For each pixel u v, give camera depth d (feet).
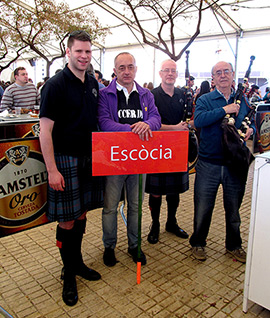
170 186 8.35
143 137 5.88
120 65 6.71
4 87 30.83
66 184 5.98
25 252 8.06
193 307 5.99
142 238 8.91
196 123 7.25
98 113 6.68
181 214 10.79
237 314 5.83
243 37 35.83
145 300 6.17
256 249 5.54
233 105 6.81
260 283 5.57
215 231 9.45
